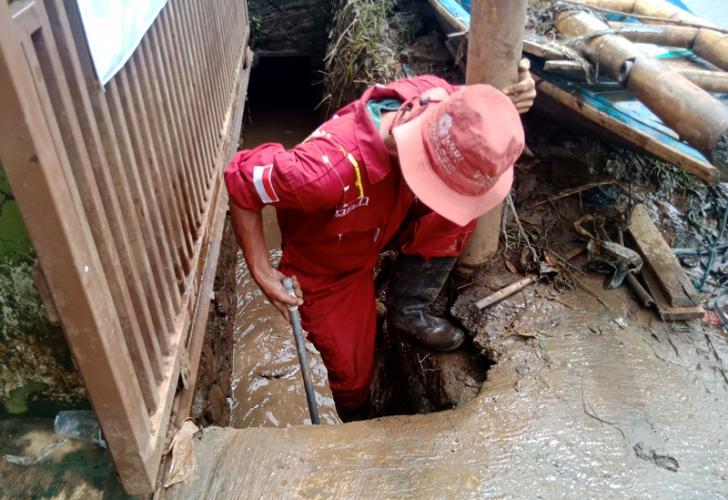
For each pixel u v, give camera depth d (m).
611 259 2.54
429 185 1.59
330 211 1.88
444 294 2.66
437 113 1.60
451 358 2.46
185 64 2.41
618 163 3.09
